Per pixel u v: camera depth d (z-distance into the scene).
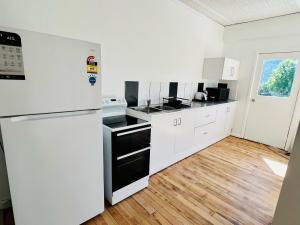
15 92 1.04
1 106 1.01
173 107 2.83
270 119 3.71
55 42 1.14
